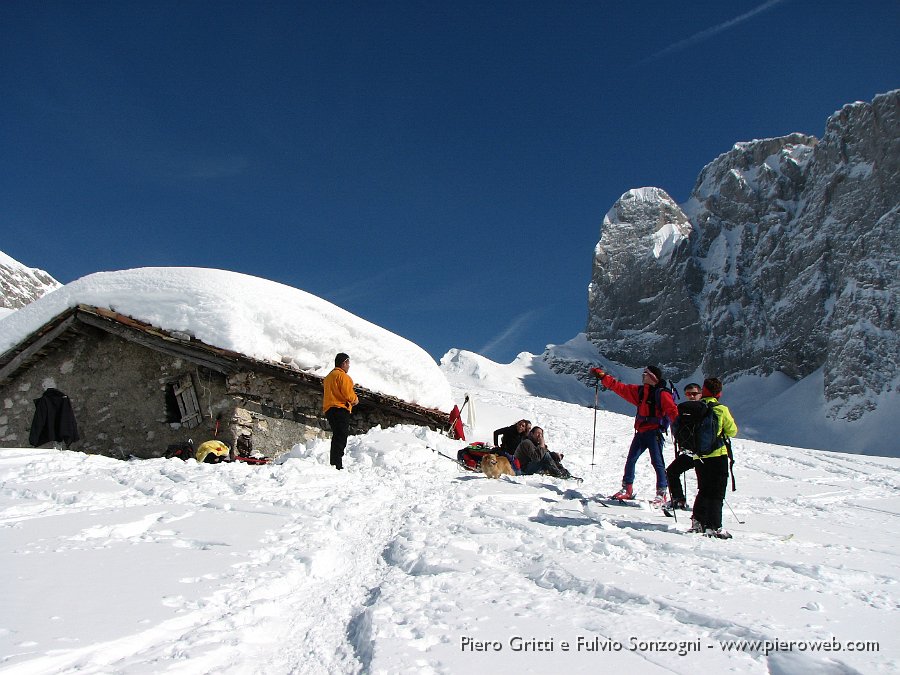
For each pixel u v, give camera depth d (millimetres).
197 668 2928
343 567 4984
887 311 141625
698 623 3617
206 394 12922
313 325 14086
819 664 2926
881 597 4242
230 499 6910
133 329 13289
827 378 142125
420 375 16219
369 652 3127
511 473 10430
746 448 22641
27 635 3025
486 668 2934
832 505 11109
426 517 6812
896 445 119125
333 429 9852
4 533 5113
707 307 188375
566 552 5387
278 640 3477
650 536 6164
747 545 6066
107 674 2740
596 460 15969
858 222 165250
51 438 11094
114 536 5277
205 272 13672
